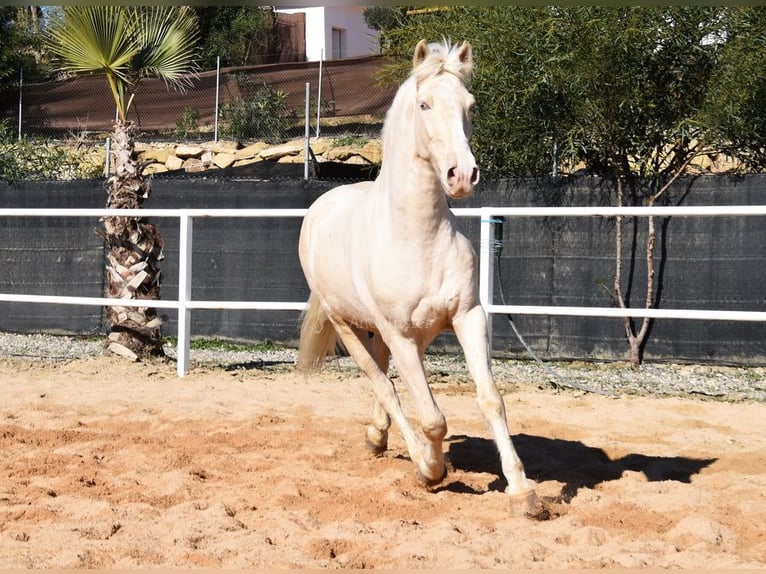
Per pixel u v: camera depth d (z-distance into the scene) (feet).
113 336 28.30
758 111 29.30
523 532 11.47
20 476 14.94
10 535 11.34
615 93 29.40
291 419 19.80
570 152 29.53
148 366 26.99
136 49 28.12
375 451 16.34
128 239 28.04
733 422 19.70
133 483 14.46
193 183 33.32
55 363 27.58
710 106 28.53
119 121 28.81
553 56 29.32
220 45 76.64
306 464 15.71
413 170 12.33
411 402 21.75
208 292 32.76
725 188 27.63
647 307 28.12
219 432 18.31
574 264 29.07
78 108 59.00
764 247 26.86
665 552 10.73
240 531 11.62
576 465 16.12
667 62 30.12
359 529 11.69
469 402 21.71
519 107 31.22
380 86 43.57
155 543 11.14
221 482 14.60
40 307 34.96
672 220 27.94
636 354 28.17
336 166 40.37
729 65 28.48
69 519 12.43
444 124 11.65
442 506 13.03
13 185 35.55
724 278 27.37
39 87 59.21
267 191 32.58
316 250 15.78
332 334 17.12
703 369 27.40
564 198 29.45
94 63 27.89
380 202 13.25
